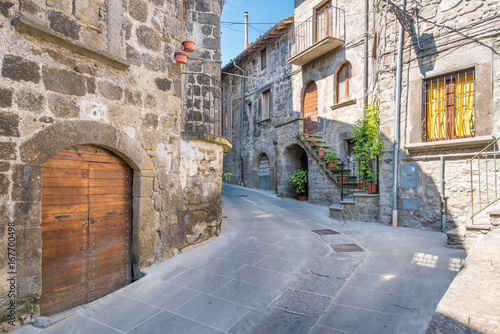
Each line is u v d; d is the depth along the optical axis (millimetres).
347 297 3402
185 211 5254
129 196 4348
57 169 3447
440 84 6309
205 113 6121
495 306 1747
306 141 10617
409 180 6594
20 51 2971
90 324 2988
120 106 4020
